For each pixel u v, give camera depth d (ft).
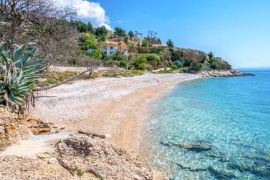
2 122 39.22
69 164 32.12
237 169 48.14
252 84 288.30
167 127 75.77
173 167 47.70
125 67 308.40
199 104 125.18
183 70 439.63
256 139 67.56
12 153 32.94
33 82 53.16
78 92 116.37
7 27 64.23
